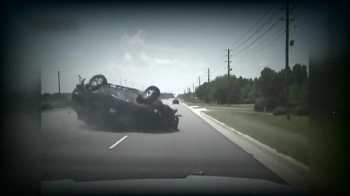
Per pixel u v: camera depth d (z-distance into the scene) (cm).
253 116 3722
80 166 998
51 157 1153
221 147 1447
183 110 5550
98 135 1836
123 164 1033
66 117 3152
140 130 2070
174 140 1678
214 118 3356
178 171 932
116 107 2027
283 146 1377
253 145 1512
